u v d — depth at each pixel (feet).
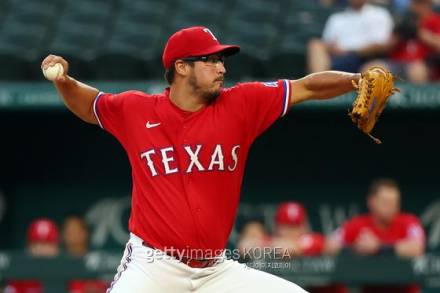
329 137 162.40
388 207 138.72
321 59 158.71
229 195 78.33
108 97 80.69
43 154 164.55
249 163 163.22
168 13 184.34
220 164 77.71
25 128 163.84
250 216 162.81
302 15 181.98
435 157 161.68
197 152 77.56
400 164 162.30
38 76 162.50
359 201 162.81
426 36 160.35
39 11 184.34
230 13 183.93
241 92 79.00
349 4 177.68
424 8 162.09
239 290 78.69
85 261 134.21
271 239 142.10
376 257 132.26
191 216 77.20
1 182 164.86
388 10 177.27
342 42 162.71
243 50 163.43
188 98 78.28
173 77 78.89
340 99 146.82
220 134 77.82
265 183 163.32
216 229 77.82
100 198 164.55
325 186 163.22
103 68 160.35
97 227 164.14
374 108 76.18
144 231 78.23
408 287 133.08
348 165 162.81
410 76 155.63
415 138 161.68
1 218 164.55
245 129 78.69
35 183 165.07
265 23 180.96
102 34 178.91
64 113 158.71
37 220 164.76
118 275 80.02
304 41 173.17
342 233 142.10
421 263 132.36
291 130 162.40
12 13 185.37
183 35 78.07
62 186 164.86
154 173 78.13
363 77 75.87
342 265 132.26
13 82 155.02
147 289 77.66
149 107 79.05
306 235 137.69
